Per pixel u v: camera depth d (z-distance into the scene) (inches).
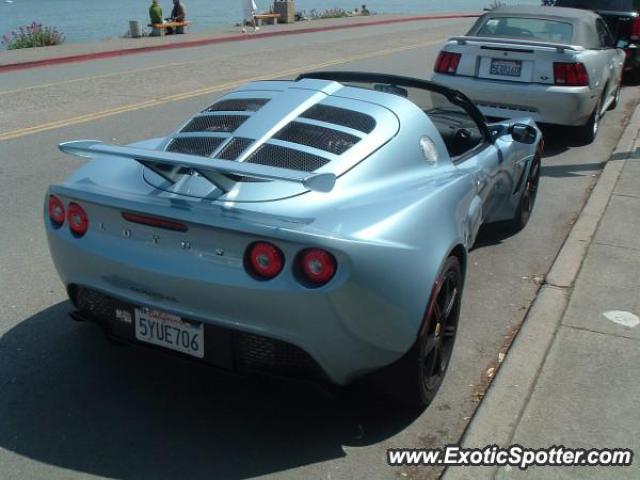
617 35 505.7
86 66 673.6
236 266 117.1
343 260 113.7
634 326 175.3
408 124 150.1
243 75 593.9
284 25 1225.4
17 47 888.3
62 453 127.1
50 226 137.6
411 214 129.2
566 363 158.2
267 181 127.3
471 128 196.7
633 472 124.6
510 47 321.1
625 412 141.7
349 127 142.8
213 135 144.2
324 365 120.3
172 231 121.3
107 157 151.3
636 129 380.8
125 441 131.1
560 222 256.1
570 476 122.9
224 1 2955.2
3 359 156.0
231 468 125.0
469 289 200.2
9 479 119.8
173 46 880.9
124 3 3341.5
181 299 121.7
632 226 240.8
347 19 1389.0
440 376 145.4
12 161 315.6
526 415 139.6
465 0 2893.7
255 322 117.5
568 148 357.7
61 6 3120.1
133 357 158.7
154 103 457.4
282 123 143.2
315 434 135.0
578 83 319.3
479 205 164.4
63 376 150.6
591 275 202.7
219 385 149.8
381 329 120.8
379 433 135.9
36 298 185.9
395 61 705.0
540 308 181.9
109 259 126.6
